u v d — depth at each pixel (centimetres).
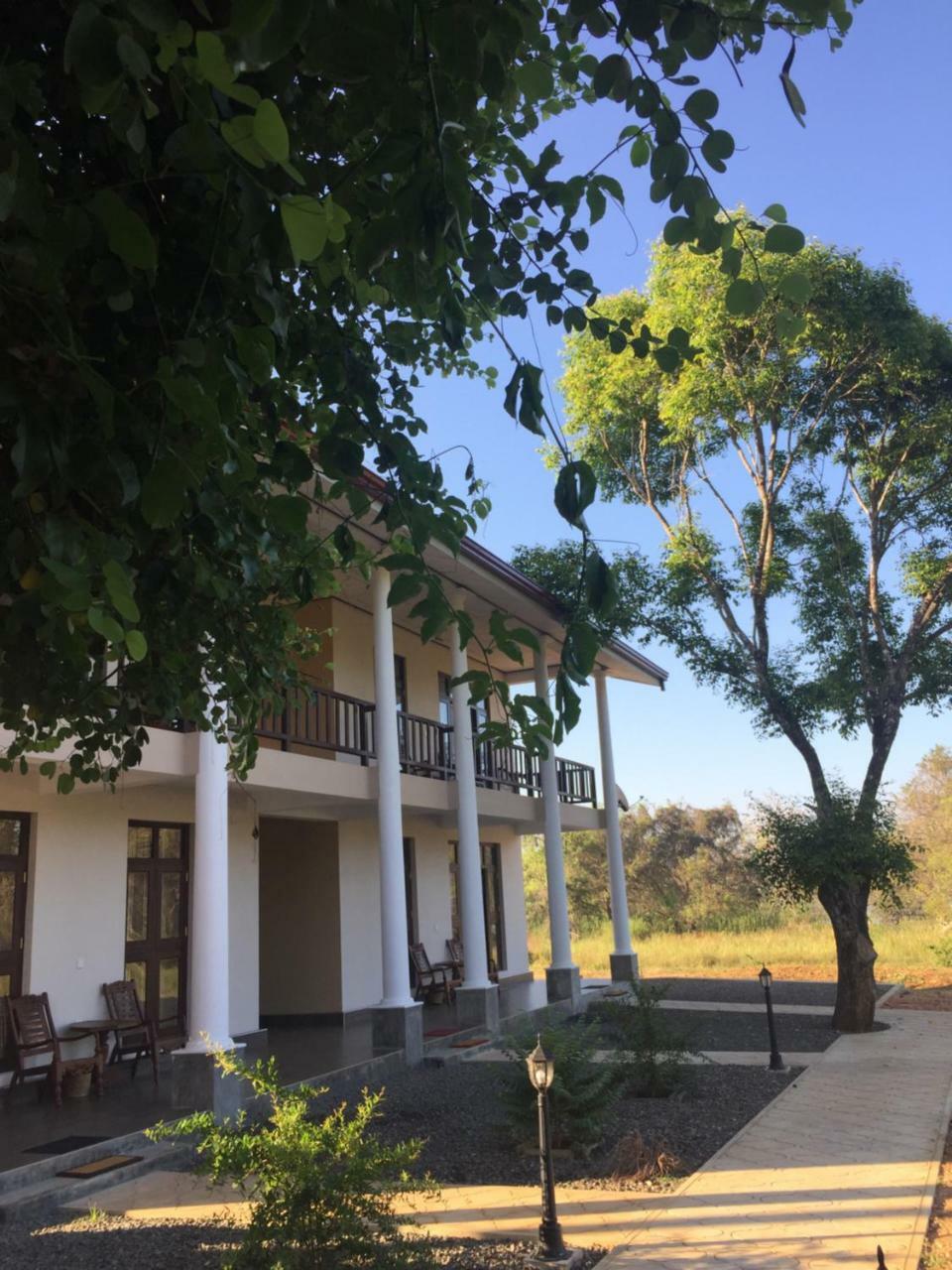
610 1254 551
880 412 1489
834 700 1480
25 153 141
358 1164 462
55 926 1009
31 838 1005
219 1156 465
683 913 3981
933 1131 819
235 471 222
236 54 123
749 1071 1107
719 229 225
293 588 334
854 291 1281
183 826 1238
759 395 1363
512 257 286
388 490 287
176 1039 1170
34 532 199
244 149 121
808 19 210
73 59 124
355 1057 1106
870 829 1379
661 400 1404
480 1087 1013
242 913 1284
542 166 285
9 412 166
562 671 212
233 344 204
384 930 1178
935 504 1495
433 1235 584
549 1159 557
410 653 1762
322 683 1493
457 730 1395
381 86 161
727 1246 557
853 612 1497
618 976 1889
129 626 289
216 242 181
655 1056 993
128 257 140
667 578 1552
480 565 1292
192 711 396
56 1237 595
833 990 1897
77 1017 1015
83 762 385
